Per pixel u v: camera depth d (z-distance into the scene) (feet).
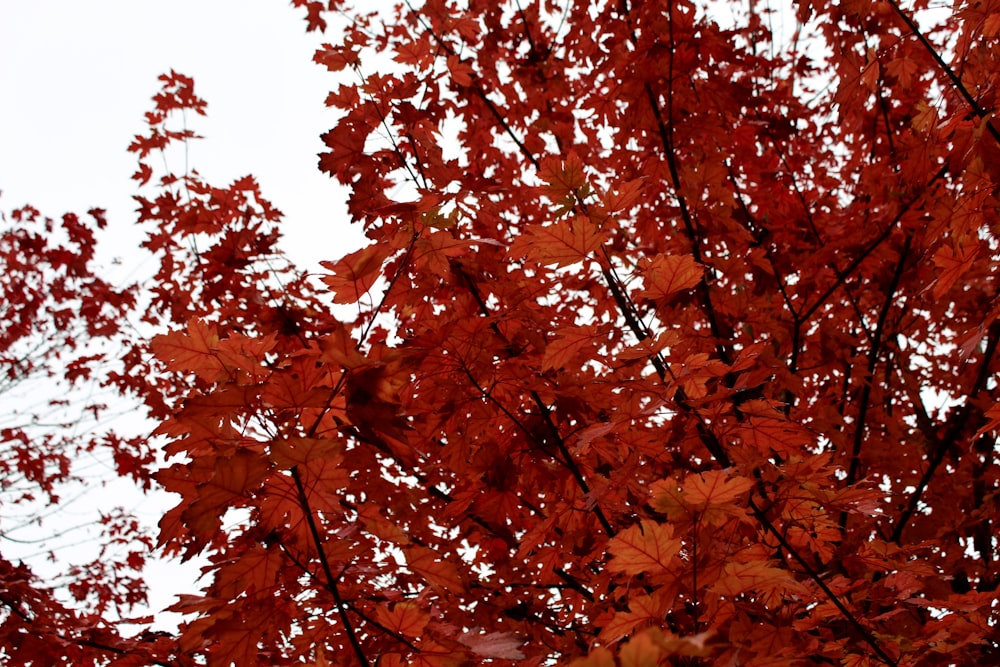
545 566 8.42
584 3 13.43
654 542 5.09
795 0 10.09
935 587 9.41
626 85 10.96
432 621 6.14
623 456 8.19
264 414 5.14
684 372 6.65
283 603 6.28
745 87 11.05
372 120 9.11
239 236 11.55
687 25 10.55
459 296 8.48
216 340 5.39
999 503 12.21
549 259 6.87
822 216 13.53
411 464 5.92
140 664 6.93
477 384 7.36
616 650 5.39
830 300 13.46
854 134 13.57
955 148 7.34
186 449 5.13
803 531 7.26
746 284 12.57
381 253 5.74
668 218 12.12
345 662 7.04
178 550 9.55
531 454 7.98
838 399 13.01
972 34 7.17
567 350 6.89
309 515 5.13
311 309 11.42
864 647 7.07
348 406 5.10
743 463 6.50
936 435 13.60
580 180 7.31
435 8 13.44
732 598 5.64
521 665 6.26
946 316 14.70
